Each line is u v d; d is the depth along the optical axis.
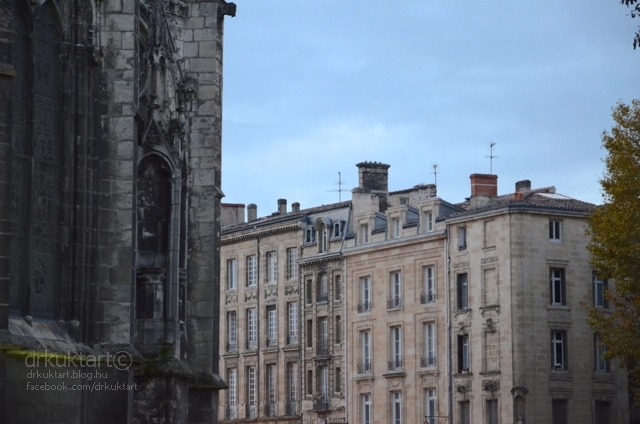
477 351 142.88
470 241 144.38
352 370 160.62
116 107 54.88
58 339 52.03
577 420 139.62
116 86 54.97
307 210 174.00
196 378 64.69
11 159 47.69
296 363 170.62
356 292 160.75
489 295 141.88
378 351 157.00
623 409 142.25
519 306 138.38
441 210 151.75
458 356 145.50
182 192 65.44
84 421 52.00
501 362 139.75
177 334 62.59
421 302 151.00
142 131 62.50
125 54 55.12
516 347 138.12
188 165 67.25
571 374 139.88
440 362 147.75
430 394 149.75
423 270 151.50
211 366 68.44
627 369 142.62
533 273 139.25
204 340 68.56
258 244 177.50
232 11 71.25
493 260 141.38
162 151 62.78
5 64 47.41
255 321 177.62
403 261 154.00
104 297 54.00
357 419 159.38
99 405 52.66
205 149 69.75
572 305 140.75
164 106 63.06
